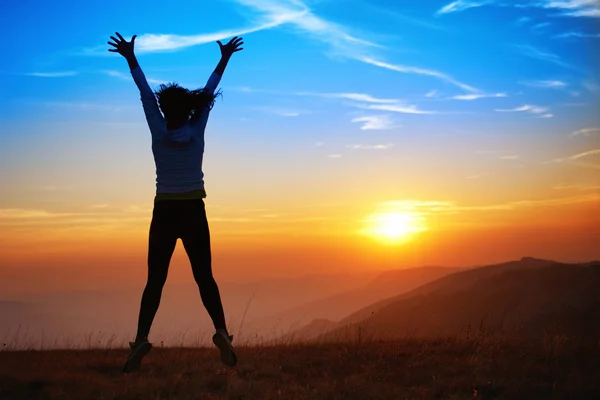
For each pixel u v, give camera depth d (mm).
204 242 5824
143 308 5777
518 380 5645
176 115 5801
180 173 5770
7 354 8242
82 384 5375
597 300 102500
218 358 7379
